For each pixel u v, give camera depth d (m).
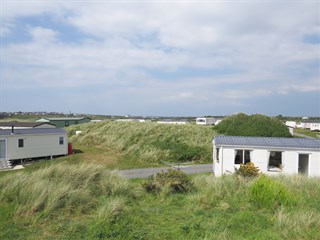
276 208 6.76
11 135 22.92
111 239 4.82
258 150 17.34
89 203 6.63
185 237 5.06
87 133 34.59
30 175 8.54
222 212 6.62
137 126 34.25
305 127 85.19
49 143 25.36
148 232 5.24
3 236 4.77
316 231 5.34
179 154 26.12
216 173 18.33
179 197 8.32
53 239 4.73
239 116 39.00
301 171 17.61
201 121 66.50
